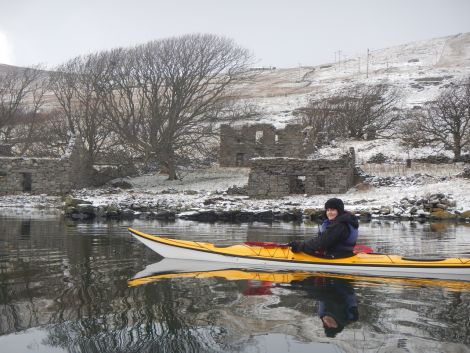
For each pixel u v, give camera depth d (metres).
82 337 5.26
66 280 7.95
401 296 7.14
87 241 13.07
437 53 100.81
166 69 39.12
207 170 42.12
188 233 15.79
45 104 68.06
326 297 7.02
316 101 59.09
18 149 47.97
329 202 9.30
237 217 22.14
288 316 6.04
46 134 43.78
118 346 5.03
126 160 40.44
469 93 43.59
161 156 39.00
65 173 36.47
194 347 5.01
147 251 11.24
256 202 28.31
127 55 41.31
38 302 6.57
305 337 5.30
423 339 5.23
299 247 9.38
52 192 36.00
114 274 8.49
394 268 8.92
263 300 6.80
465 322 5.83
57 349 4.93
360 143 46.66
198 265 9.45
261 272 8.84
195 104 40.66
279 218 22.55
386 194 28.58
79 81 43.97
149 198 30.58
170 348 4.99
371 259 9.12
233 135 41.00
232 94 47.72
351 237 9.18
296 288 7.59
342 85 76.38
